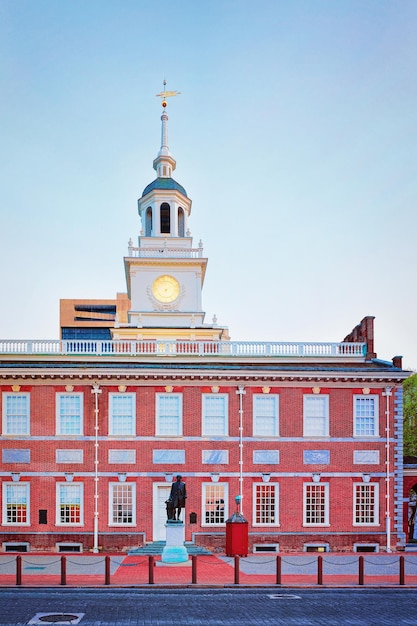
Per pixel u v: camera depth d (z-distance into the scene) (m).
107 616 23.09
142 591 28.03
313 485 43.03
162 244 61.88
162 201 62.69
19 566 29.05
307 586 28.97
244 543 39.28
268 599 26.62
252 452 42.97
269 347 48.62
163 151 64.38
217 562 36.47
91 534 41.56
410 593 28.25
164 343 49.88
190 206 65.75
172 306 59.94
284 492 42.75
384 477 43.41
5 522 41.69
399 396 44.41
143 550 40.28
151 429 42.84
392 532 43.00
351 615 23.70
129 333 57.59
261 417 43.53
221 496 42.56
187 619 22.75
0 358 46.69
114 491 42.19
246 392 43.62
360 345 49.38
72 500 42.09
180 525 36.53
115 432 42.81
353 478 43.28
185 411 43.16
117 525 41.75
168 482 42.38
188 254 62.12
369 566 35.59
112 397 43.16
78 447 42.41
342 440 43.53
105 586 28.55
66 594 27.28
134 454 42.53
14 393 42.78
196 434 42.94
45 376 42.56
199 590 28.33
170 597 26.88
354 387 44.19
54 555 39.50
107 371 42.50
